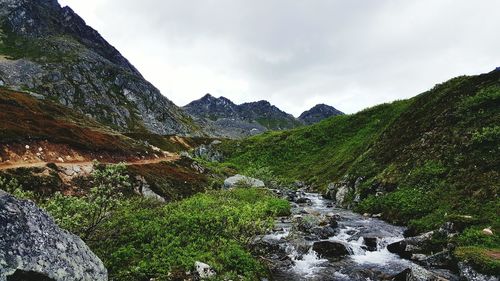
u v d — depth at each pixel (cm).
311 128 10862
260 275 1878
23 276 1068
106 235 2106
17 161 3697
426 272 1819
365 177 4916
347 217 3784
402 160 4516
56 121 5538
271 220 2505
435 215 2948
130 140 7081
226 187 6116
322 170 7794
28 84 18788
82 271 1256
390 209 3647
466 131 3847
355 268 2166
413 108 5859
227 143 12662
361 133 8756
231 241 2142
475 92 4525
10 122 4388
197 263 1717
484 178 3002
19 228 1126
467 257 1952
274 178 7375
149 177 4697
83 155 4762
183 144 16962
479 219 2495
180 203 3350
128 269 1683
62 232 1291
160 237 2095
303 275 2047
